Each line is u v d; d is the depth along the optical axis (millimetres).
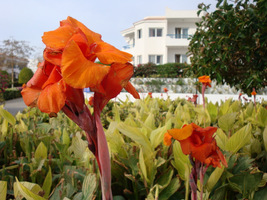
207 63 4133
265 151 1582
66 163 1421
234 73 4418
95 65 566
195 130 776
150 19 29719
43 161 1281
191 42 4676
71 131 2188
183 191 1299
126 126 1245
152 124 1891
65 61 533
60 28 616
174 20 29891
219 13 3816
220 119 1950
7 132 1869
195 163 798
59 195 928
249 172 1139
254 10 3590
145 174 1199
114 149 1482
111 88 638
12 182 1259
